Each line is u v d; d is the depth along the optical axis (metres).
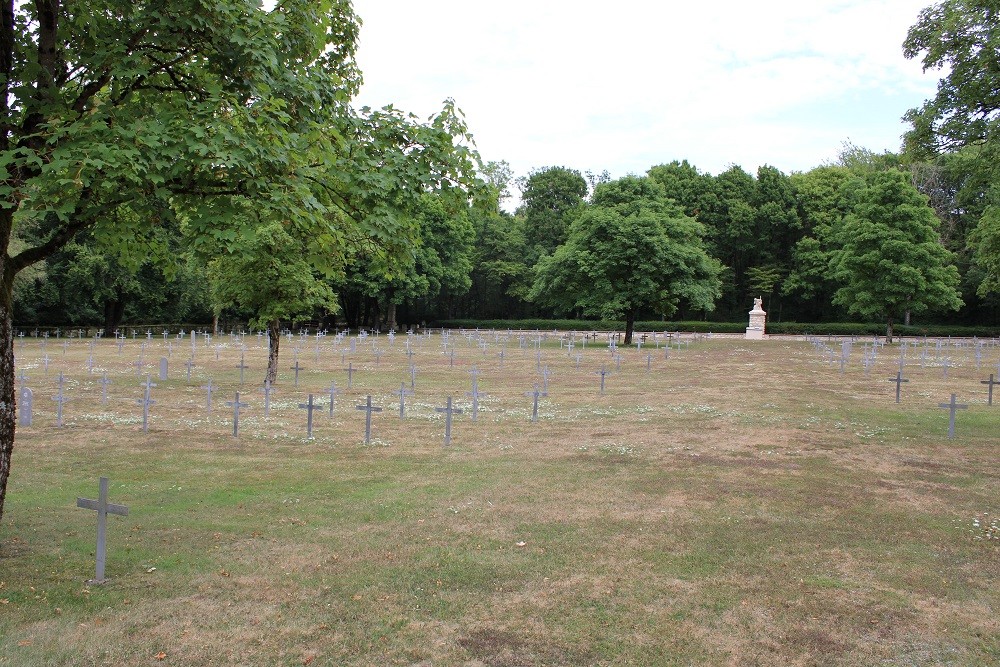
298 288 22.97
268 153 7.08
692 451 13.53
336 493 10.56
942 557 7.93
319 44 8.88
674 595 6.88
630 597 6.82
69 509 9.63
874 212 49.03
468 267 71.56
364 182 7.90
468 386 24.83
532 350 43.00
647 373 28.97
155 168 6.71
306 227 8.20
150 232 8.50
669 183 71.25
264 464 12.52
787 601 6.75
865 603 6.72
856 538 8.53
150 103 7.82
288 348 43.66
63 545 8.10
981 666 5.60
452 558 7.82
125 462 12.62
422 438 14.96
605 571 7.46
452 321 79.06
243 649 5.76
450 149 8.77
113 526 8.84
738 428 15.91
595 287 47.22
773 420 16.92
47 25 7.25
